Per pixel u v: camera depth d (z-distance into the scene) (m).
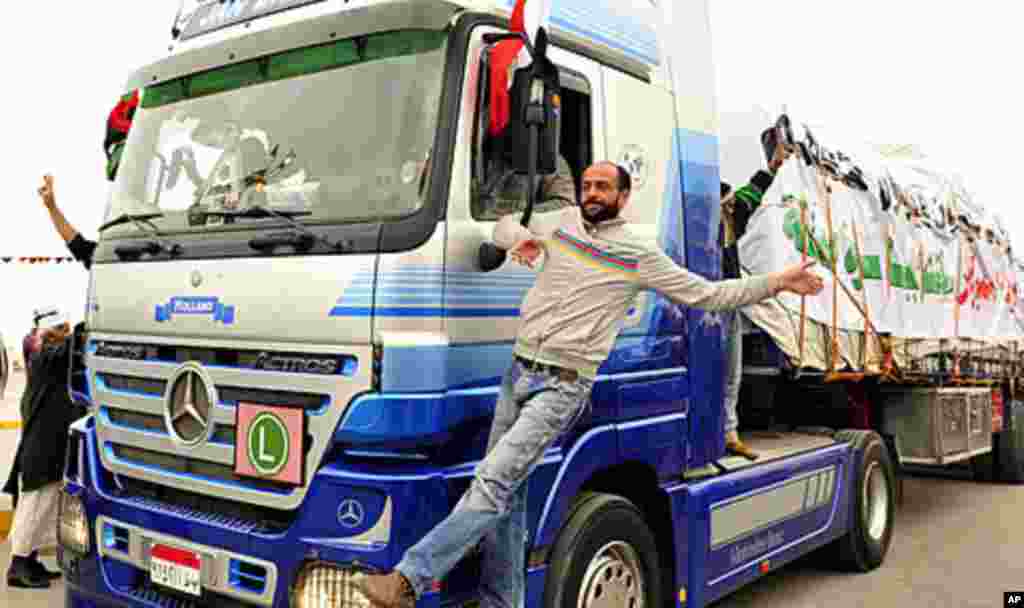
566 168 4.07
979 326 8.95
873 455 7.04
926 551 7.74
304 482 3.43
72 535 4.32
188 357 3.90
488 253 3.55
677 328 4.70
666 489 4.54
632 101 4.51
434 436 3.34
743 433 7.04
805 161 6.39
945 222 8.39
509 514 3.52
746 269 6.02
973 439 8.70
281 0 4.14
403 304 3.32
